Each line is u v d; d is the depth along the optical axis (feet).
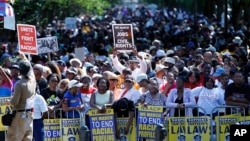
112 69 76.07
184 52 95.86
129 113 61.11
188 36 135.44
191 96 62.59
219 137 61.57
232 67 73.82
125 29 78.48
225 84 66.85
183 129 61.41
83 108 61.67
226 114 62.23
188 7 280.92
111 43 129.90
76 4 178.70
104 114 61.16
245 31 147.64
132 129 61.41
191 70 68.23
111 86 65.57
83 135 59.47
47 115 60.80
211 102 63.31
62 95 63.36
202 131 61.52
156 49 97.14
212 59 79.51
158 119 60.90
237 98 62.28
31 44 67.62
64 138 61.16
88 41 123.03
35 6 111.55
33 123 60.39
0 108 60.85
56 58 91.66
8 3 63.98
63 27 182.29
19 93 56.34
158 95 62.49
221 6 197.26
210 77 64.39
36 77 64.44
